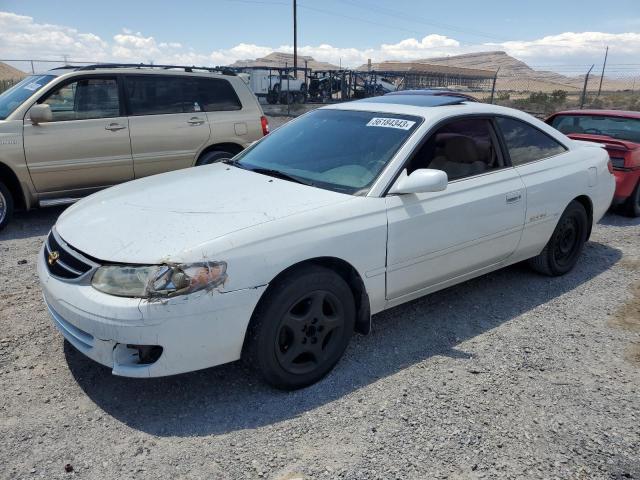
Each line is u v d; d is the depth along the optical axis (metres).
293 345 3.01
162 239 2.79
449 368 3.35
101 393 3.04
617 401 3.05
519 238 4.26
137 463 2.49
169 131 7.22
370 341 3.68
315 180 3.57
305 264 3.02
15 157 6.19
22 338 3.62
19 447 2.58
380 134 3.75
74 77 6.56
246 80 8.08
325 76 39.91
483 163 4.02
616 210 7.52
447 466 2.51
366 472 2.45
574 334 3.85
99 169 6.80
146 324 2.60
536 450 2.63
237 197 3.28
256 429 2.74
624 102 34.34
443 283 3.87
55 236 3.20
